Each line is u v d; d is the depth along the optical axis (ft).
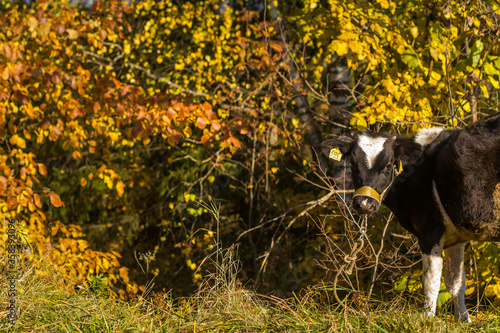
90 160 49.32
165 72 41.19
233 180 44.62
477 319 18.34
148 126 26.32
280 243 36.83
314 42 40.86
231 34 38.96
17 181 24.00
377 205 18.45
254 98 37.73
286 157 39.55
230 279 18.95
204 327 15.87
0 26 23.90
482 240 18.26
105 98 25.94
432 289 18.53
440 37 23.24
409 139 19.03
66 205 51.49
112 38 27.96
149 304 17.99
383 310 17.21
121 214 55.01
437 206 18.52
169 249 49.98
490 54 23.61
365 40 24.04
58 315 16.07
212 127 25.82
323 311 16.99
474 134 17.54
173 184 46.44
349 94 34.04
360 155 18.80
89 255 26.45
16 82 24.52
